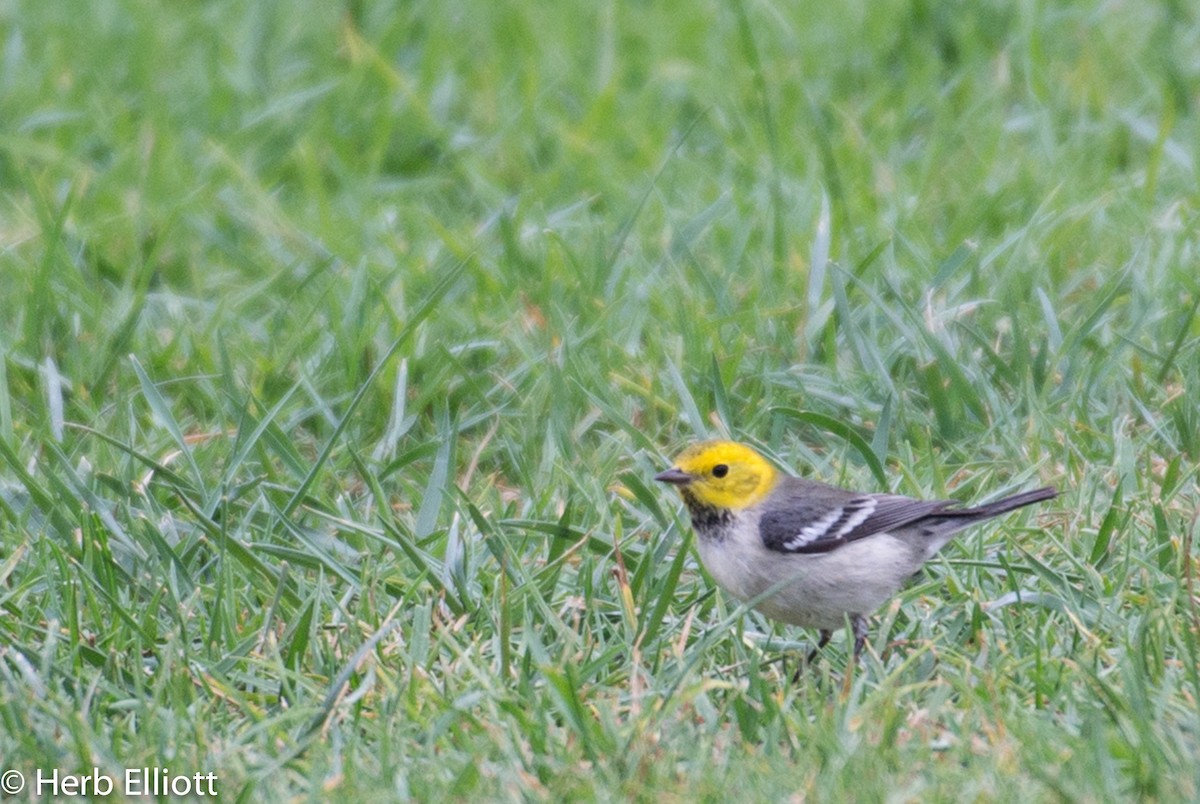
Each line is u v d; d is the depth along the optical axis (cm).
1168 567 984
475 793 781
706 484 960
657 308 1374
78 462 1167
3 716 845
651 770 787
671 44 1933
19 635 953
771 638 976
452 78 1869
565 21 1992
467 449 1230
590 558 992
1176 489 1065
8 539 1057
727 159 1678
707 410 1241
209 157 1761
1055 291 1400
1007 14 1920
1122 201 1512
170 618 984
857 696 846
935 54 1891
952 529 977
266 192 1702
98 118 1803
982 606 959
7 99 1850
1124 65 1831
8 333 1357
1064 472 1134
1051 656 905
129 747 838
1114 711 824
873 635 975
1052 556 1030
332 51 1972
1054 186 1561
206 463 1177
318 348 1337
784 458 1174
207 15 2056
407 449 1237
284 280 1511
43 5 2064
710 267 1461
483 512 1116
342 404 1270
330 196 1747
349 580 998
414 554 997
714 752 823
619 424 1174
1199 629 898
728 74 1850
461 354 1303
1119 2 1942
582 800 771
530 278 1454
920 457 1179
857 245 1431
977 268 1352
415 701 860
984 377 1223
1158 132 1666
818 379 1244
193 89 1905
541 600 941
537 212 1581
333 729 838
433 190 1730
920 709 851
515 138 1764
